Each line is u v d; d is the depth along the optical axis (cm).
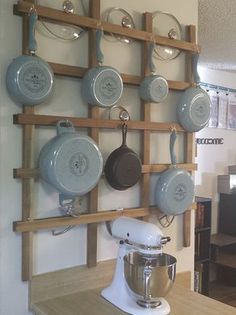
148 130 174
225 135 414
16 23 140
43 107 148
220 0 206
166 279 135
